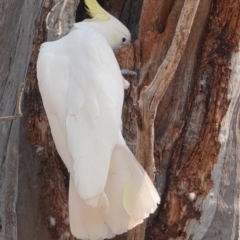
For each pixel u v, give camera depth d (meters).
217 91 8.27
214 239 8.22
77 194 6.89
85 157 6.71
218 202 8.27
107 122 6.92
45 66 7.61
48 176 8.32
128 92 8.38
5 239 8.39
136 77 8.45
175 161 8.27
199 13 8.34
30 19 8.83
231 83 8.26
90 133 6.86
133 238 7.63
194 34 8.40
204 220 8.22
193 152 8.23
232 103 8.30
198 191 8.20
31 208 8.38
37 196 8.36
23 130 8.41
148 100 6.68
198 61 8.41
